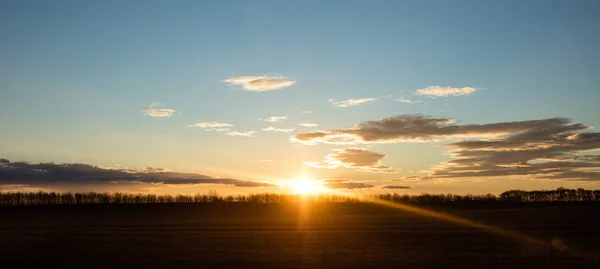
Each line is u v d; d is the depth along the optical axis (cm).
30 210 15400
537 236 5747
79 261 3747
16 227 8550
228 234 6662
